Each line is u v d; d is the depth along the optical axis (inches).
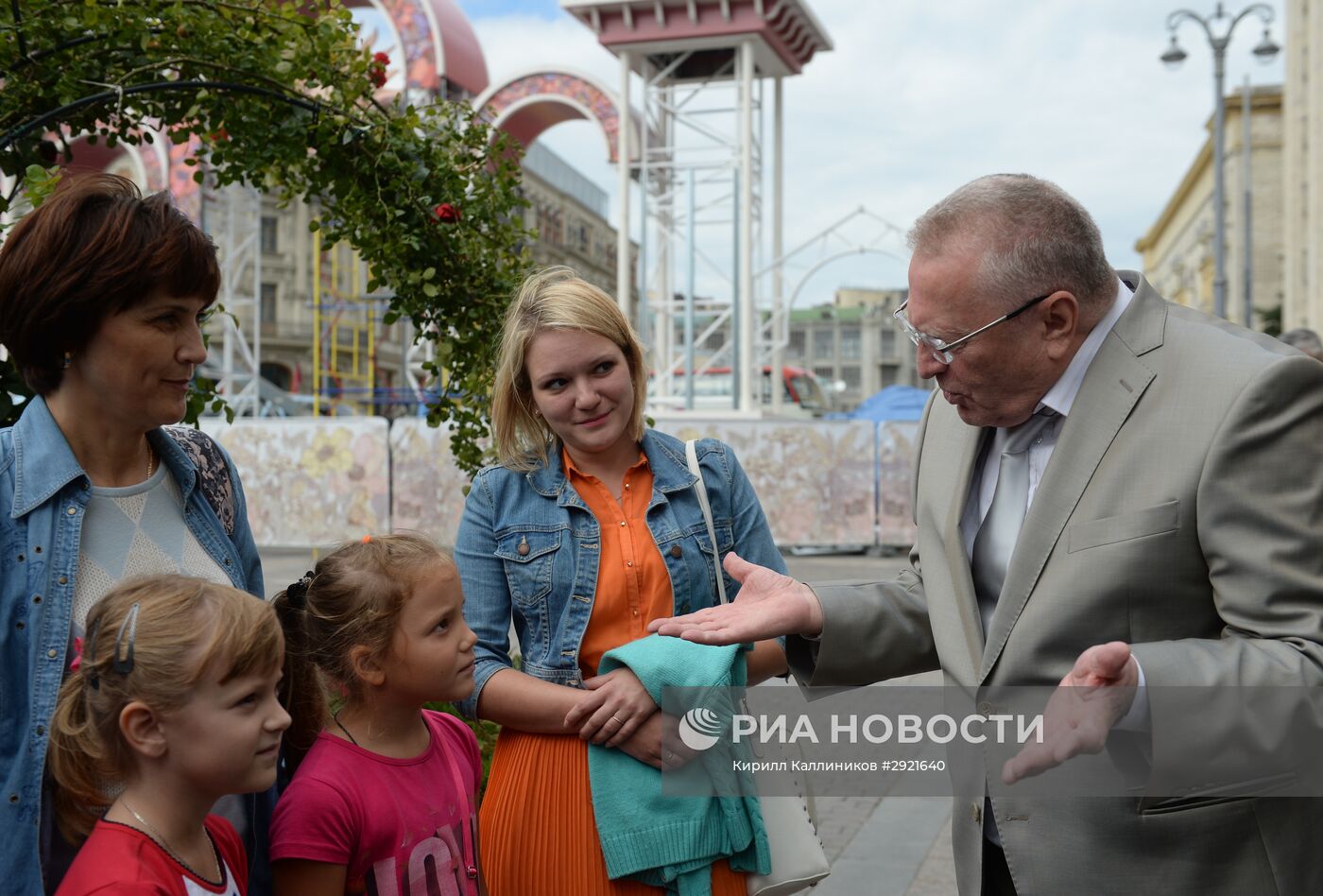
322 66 139.9
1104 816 76.3
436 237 149.2
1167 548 74.2
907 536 562.3
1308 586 70.0
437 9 670.5
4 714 70.6
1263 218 2281.0
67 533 73.7
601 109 672.4
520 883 90.2
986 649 80.1
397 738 86.8
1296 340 239.8
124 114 139.0
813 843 93.3
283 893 80.5
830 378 3580.2
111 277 70.7
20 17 124.6
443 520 550.3
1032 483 84.0
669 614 94.8
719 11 600.7
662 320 682.2
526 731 92.7
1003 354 77.8
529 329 94.4
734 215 624.1
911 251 81.2
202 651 67.3
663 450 100.0
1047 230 77.0
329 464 557.3
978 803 82.8
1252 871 74.7
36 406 75.8
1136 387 77.0
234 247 882.1
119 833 67.6
